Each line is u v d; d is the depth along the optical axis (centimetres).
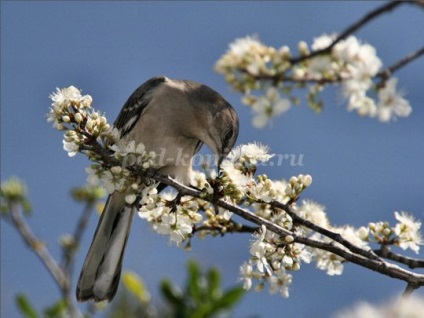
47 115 891
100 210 1155
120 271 1100
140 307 859
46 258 1063
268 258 863
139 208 941
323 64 615
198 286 859
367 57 615
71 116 884
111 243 1108
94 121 884
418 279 804
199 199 941
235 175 878
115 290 1091
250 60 622
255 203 914
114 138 894
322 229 856
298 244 866
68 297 966
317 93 623
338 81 619
